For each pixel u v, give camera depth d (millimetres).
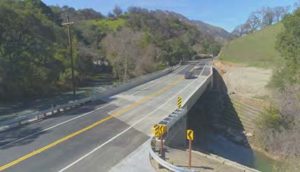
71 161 21812
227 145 47531
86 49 97062
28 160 21891
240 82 73625
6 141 26078
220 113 64062
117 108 39000
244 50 114875
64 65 73688
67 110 37938
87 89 72750
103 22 148125
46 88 63750
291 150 36750
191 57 172125
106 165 21281
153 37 128250
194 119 58469
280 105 45812
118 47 89812
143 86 59344
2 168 20500
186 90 53344
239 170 22344
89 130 29266
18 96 57750
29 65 60812
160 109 38469
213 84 81125
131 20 165125
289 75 50031
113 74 92562
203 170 21688
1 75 53688
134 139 26844
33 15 71312
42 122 32281
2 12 59969
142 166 21219
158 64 109500
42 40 68312
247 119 56781
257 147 45750
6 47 58812
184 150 26578
